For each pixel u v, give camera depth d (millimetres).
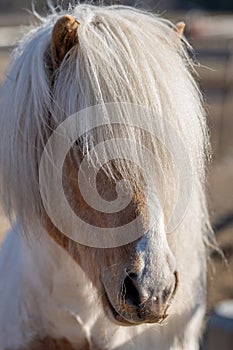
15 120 2488
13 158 2504
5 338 2881
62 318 2754
